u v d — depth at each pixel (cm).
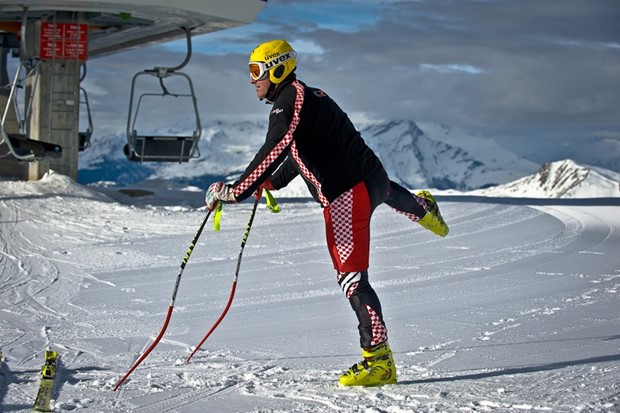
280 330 575
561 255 934
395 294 722
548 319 581
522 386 384
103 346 523
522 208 1437
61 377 425
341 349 504
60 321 620
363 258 404
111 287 782
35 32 1484
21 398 379
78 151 1489
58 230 1126
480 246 1018
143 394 386
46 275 849
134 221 1220
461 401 360
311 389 393
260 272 858
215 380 413
